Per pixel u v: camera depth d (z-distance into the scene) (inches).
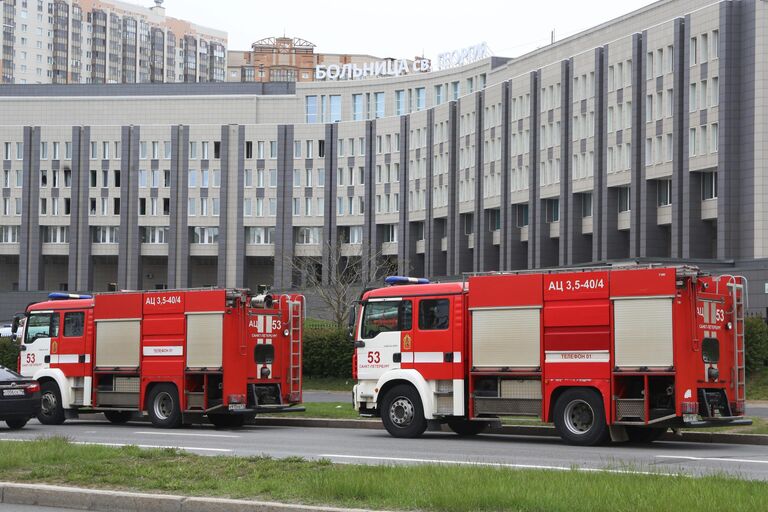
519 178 3346.5
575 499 411.5
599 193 2977.4
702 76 2615.7
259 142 4338.1
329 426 1031.6
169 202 4338.1
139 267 4343.0
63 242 4399.6
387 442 812.0
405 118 4020.7
